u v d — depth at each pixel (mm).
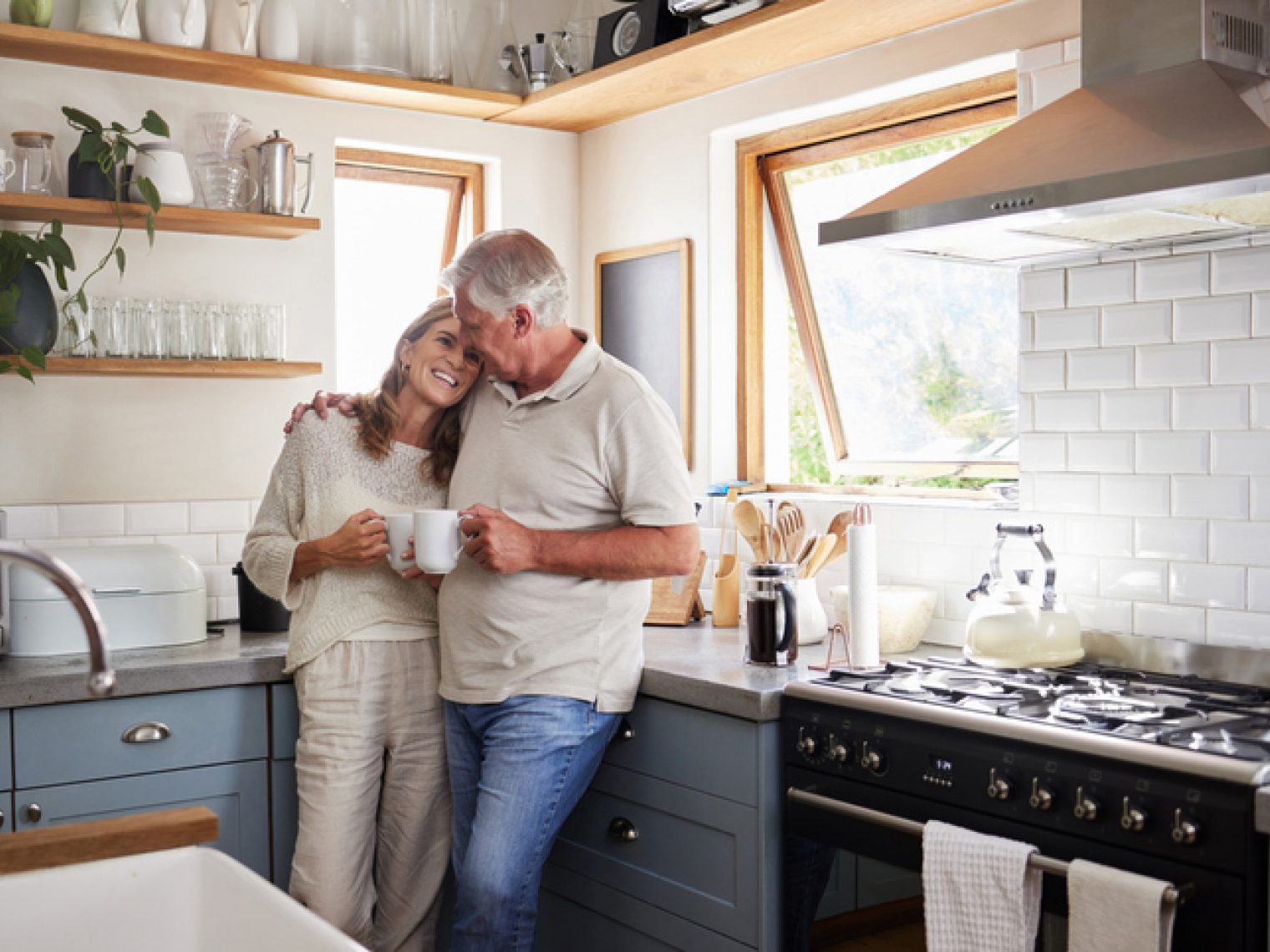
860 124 3484
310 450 2916
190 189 3424
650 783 2857
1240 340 2613
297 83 3623
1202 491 2684
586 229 4246
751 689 2604
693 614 3586
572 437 2668
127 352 3350
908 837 2359
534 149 4176
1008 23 2990
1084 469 2889
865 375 3727
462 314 2666
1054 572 2777
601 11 4043
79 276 3457
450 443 2916
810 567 3223
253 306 3539
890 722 2412
